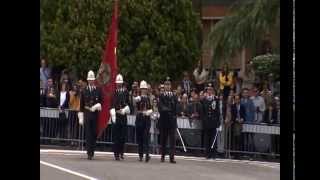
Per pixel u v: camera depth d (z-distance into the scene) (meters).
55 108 31.52
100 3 38.16
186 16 40.59
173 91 29.41
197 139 30.12
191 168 24.72
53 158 25.70
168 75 39.72
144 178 21.55
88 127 26.66
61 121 31.34
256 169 25.00
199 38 41.56
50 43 38.69
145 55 38.72
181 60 40.31
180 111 30.36
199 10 43.69
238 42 29.55
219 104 29.30
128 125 30.41
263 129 29.52
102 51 38.06
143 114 27.05
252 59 31.48
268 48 30.47
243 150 29.52
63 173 21.34
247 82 31.77
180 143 30.41
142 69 38.75
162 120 26.94
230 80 31.83
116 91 27.17
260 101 29.70
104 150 30.97
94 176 21.27
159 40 39.62
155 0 39.62
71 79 35.97
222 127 29.48
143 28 39.28
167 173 23.12
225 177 22.27
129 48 38.94
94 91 26.92
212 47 30.88
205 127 29.11
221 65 32.09
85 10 38.34
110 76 27.31
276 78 30.88
